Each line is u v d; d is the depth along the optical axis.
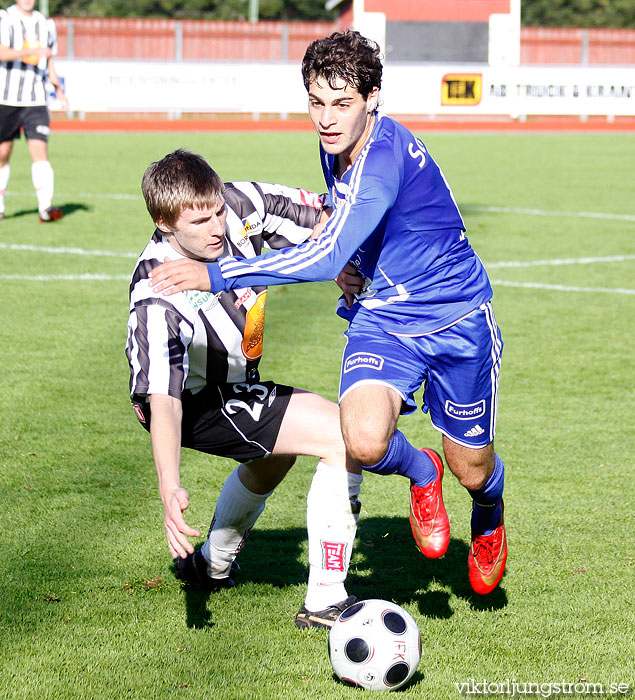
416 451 6.92
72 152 41.34
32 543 8.48
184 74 54.66
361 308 7.22
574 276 20.88
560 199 31.50
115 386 13.09
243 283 5.98
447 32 63.88
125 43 66.62
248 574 8.12
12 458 10.51
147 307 6.42
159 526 8.91
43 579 7.80
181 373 6.41
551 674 6.54
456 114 57.22
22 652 6.66
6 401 12.34
